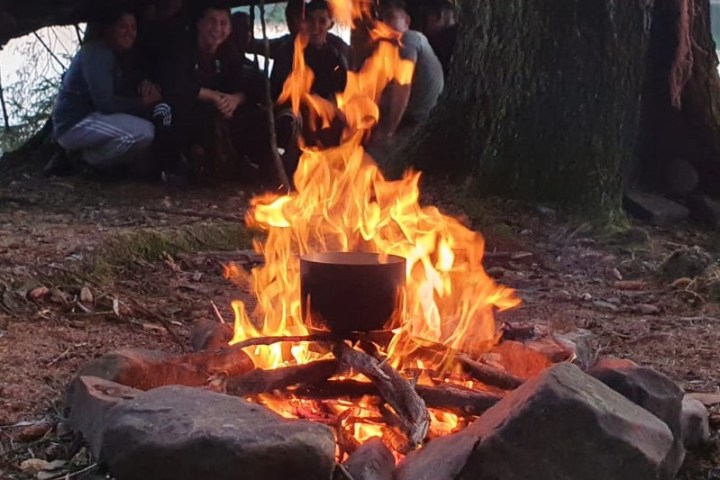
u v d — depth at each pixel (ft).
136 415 9.18
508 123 24.13
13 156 29.19
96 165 26.76
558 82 23.63
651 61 25.46
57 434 10.87
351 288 10.11
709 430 11.51
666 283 19.60
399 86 27.58
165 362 10.91
